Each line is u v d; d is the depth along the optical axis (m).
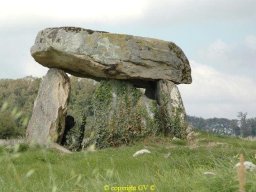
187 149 19.73
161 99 27.36
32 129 26.81
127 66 26.55
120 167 15.64
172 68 27.78
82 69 26.95
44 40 26.39
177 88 27.50
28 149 20.55
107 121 26.39
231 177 7.09
